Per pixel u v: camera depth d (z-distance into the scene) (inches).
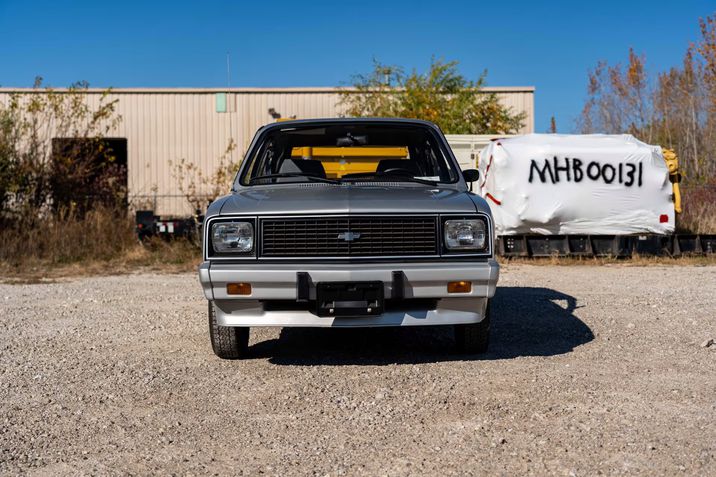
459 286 209.5
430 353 240.4
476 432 160.1
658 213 576.1
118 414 178.4
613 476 134.0
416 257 210.5
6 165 665.0
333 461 144.7
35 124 709.3
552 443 152.0
